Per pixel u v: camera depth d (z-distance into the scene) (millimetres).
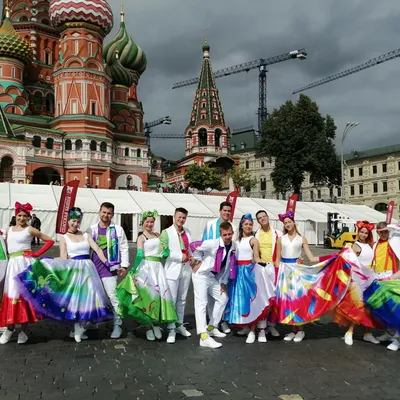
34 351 6770
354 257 7348
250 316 7348
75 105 56750
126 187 61438
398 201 75812
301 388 5227
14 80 58688
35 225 28547
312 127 54531
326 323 9047
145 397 4914
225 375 5676
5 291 7148
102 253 7676
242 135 117312
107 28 59938
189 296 12664
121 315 7371
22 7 66125
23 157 50875
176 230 7875
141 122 73688
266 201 40250
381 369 5969
